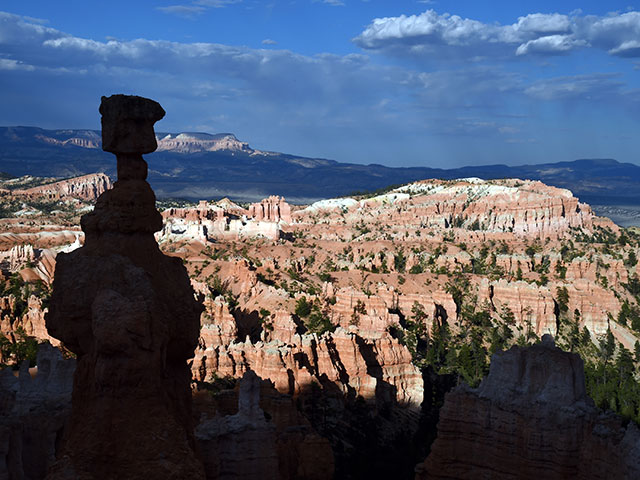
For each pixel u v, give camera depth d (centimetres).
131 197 3259
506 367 5856
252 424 4697
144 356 2978
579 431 5434
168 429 2975
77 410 3102
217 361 10731
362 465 8762
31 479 4319
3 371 5309
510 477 5631
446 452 5909
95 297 3103
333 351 11950
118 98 3228
